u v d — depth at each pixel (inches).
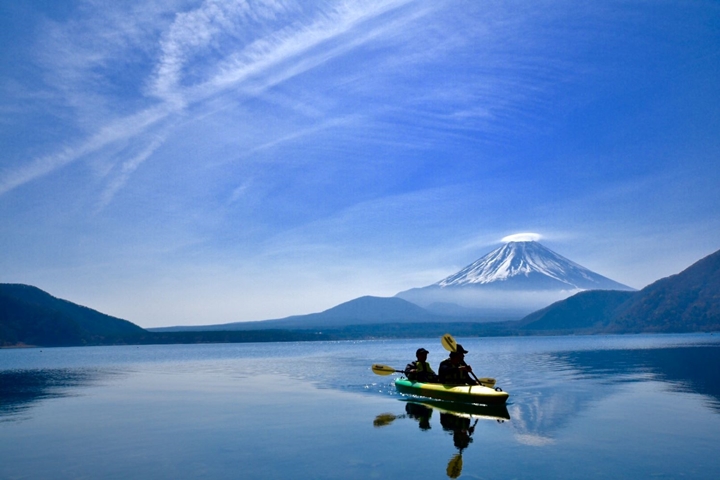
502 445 422.3
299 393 810.2
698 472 343.9
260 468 366.0
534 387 813.2
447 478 336.2
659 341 3875.5
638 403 637.9
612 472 344.5
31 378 1262.3
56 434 498.9
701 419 530.0
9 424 559.5
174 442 452.8
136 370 1552.7
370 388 863.1
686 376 976.3
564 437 449.7
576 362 1485.0
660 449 404.8
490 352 2422.5
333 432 485.1
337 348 3919.8
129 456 404.8
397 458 386.3
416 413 587.5
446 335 724.0
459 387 677.9
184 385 995.9
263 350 3821.4
